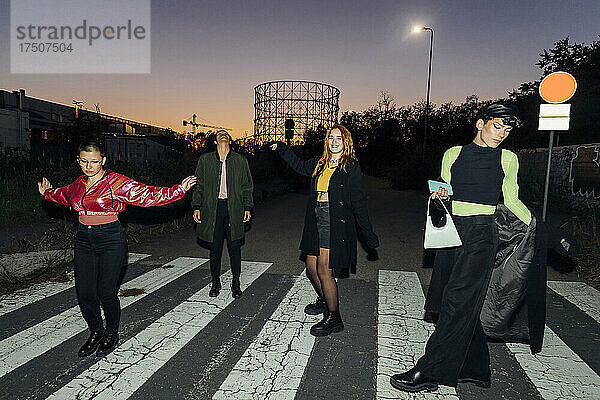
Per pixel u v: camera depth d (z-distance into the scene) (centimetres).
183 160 1595
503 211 266
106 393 276
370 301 468
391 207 1468
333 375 305
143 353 333
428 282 545
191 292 484
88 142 301
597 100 1545
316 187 354
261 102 4466
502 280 273
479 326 279
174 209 1068
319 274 360
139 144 2933
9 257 608
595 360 332
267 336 369
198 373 304
